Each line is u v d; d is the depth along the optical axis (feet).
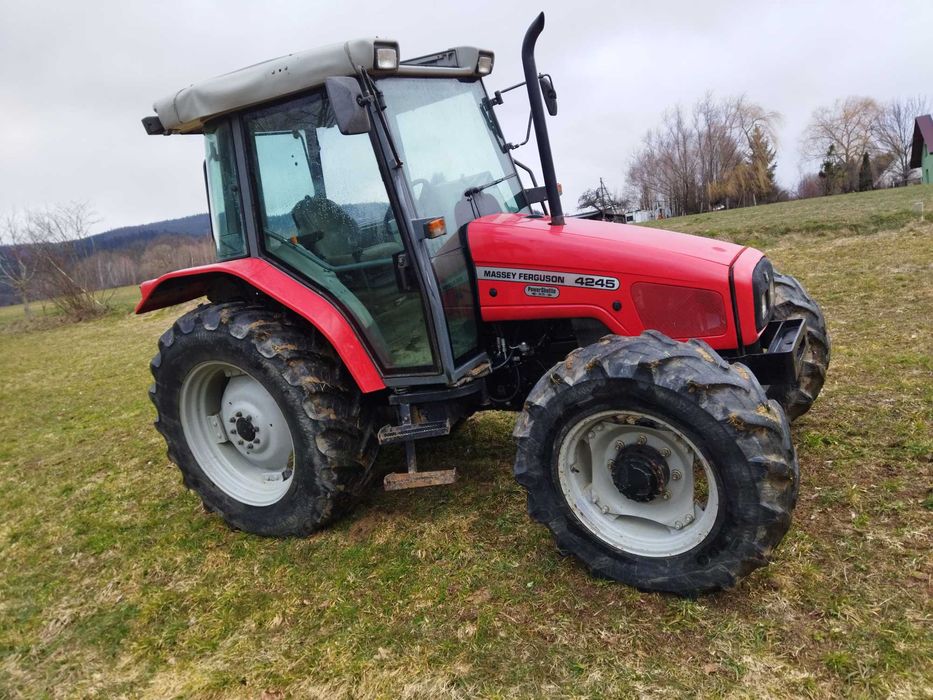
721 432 6.95
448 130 10.25
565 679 6.70
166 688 7.50
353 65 8.57
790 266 27.61
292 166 9.73
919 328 16.07
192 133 10.96
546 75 10.63
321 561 9.56
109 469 15.24
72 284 72.43
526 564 8.75
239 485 10.98
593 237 9.21
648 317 8.85
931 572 7.40
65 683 7.87
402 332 9.54
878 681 6.11
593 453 8.19
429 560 9.18
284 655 7.71
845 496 9.08
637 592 7.87
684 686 6.39
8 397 27.73
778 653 6.63
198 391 11.06
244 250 10.62
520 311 9.61
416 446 13.19
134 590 9.61
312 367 9.74
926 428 10.67
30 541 11.78
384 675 7.13
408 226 8.98
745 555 7.12
